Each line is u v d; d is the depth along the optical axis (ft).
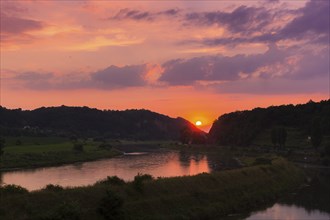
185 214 177.88
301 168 436.76
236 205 207.72
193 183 205.67
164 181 194.08
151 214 166.71
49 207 146.41
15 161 425.28
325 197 249.55
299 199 243.40
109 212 152.87
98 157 550.77
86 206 154.30
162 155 631.56
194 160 529.04
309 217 197.77
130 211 161.38
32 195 148.46
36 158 455.63
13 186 151.74
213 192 207.31
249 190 232.53
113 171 371.97
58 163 460.55
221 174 231.71
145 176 200.54
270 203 230.68
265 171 278.05
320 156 536.01
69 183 281.95
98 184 174.50
